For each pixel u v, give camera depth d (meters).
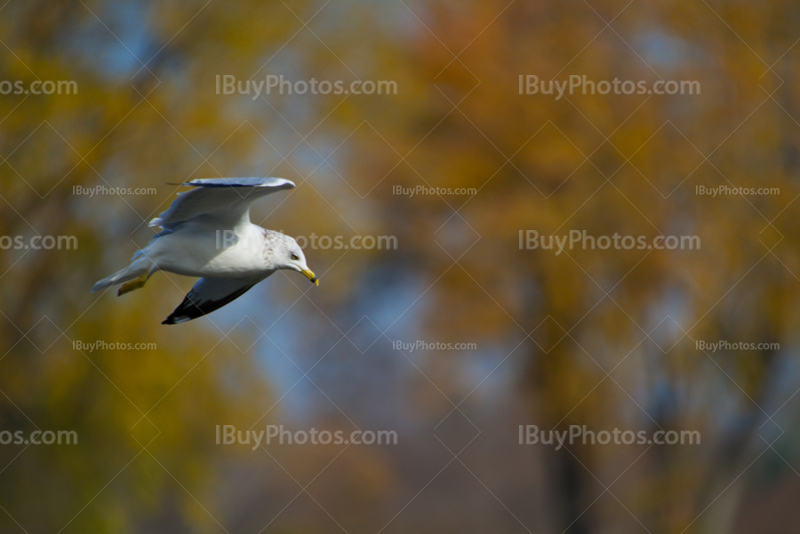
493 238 17.41
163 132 13.53
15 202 12.99
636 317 16.70
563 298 16.77
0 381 12.82
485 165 17.66
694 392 16.72
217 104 13.84
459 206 18.14
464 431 30.73
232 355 14.05
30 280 13.04
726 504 17.12
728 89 16.56
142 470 13.55
